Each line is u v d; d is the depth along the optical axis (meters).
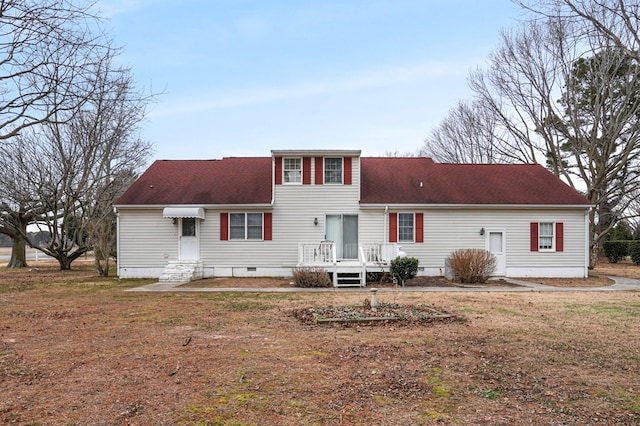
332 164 21.66
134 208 21.64
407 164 25.03
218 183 23.05
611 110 26.44
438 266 21.45
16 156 25.17
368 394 5.48
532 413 4.91
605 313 11.29
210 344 8.04
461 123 40.47
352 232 21.59
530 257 21.70
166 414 4.89
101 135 25.77
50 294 15.89
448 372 6.34
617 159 28.44
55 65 12.29
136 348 7.79
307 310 11.45
